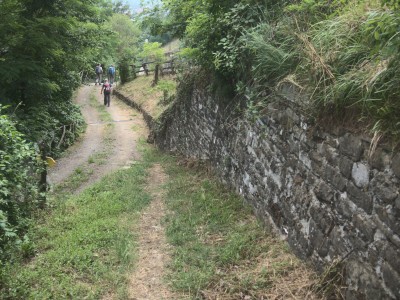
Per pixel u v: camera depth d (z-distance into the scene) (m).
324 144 3.63
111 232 5.30
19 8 9.55
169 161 10.23
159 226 5.61
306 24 4.66
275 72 4.92
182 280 4.00
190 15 8.56
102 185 8.05
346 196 3.22
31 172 6.84
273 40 5.00
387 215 2.66
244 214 5.52
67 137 13.55
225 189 6.71
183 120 10.68
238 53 5.79
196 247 4.67
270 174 4.95
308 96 3.88
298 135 4.20
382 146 2.73
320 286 3.35
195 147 9.48
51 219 6.13
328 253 3.46
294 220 4.19
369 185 2.88
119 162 11.05
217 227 5.21
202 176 7.95
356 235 3.06
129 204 6.59
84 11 12.35
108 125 17.44
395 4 2.67
